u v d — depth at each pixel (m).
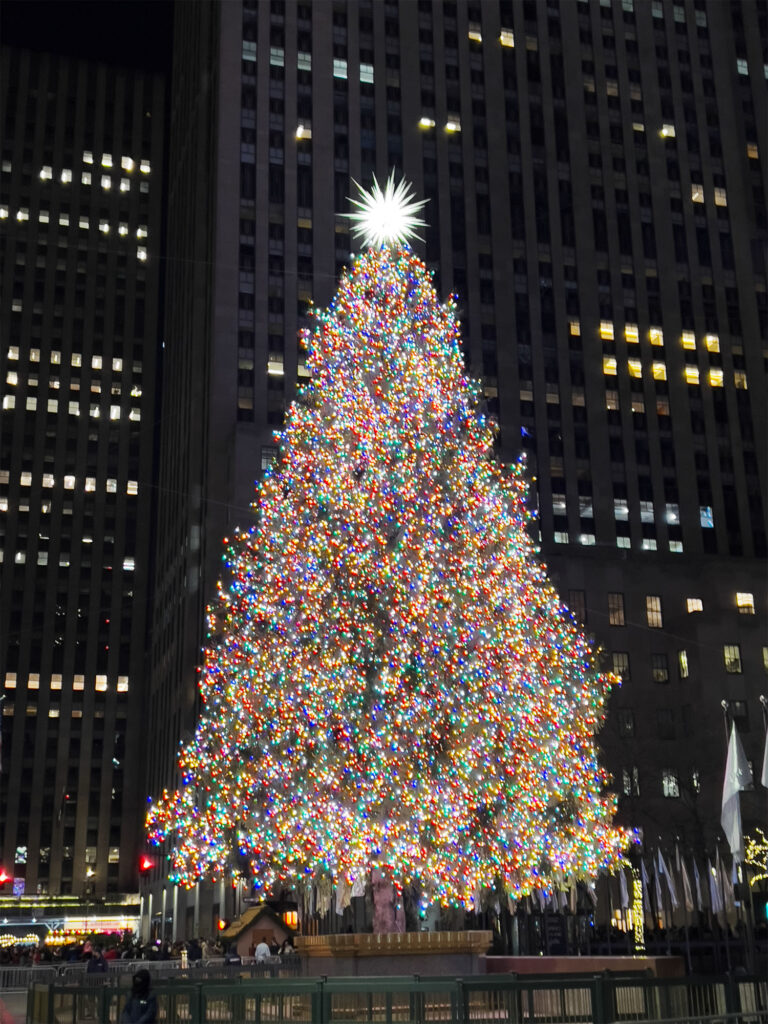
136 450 156.62
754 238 124.38
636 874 67.19
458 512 36.88
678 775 76.44
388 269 41.66
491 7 124.56
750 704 87.94
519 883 38.00
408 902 39.78
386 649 34.91
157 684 120.12
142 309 162.62
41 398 154.50
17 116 165.38
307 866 38.56
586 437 110.00
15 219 160.50
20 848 136.50
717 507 111.38
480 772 35.00
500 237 115.06
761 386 117.75
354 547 35.75
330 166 111.19
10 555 147.50
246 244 105.81
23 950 73.88
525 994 17.31
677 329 117.25
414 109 117.06
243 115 110.44
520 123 120.69
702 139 126.31
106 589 149.75
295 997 18.78
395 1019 17.70
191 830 49.41
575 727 42.31
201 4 131.12
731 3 134.75
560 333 113.31
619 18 128.75
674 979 17.41
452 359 40.97
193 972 34.03
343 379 38.72
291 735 38.22
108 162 167.75
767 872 66.62
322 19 117.25
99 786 141.38
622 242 119.12
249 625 41.28
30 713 142.12
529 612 37.91
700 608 95.44
